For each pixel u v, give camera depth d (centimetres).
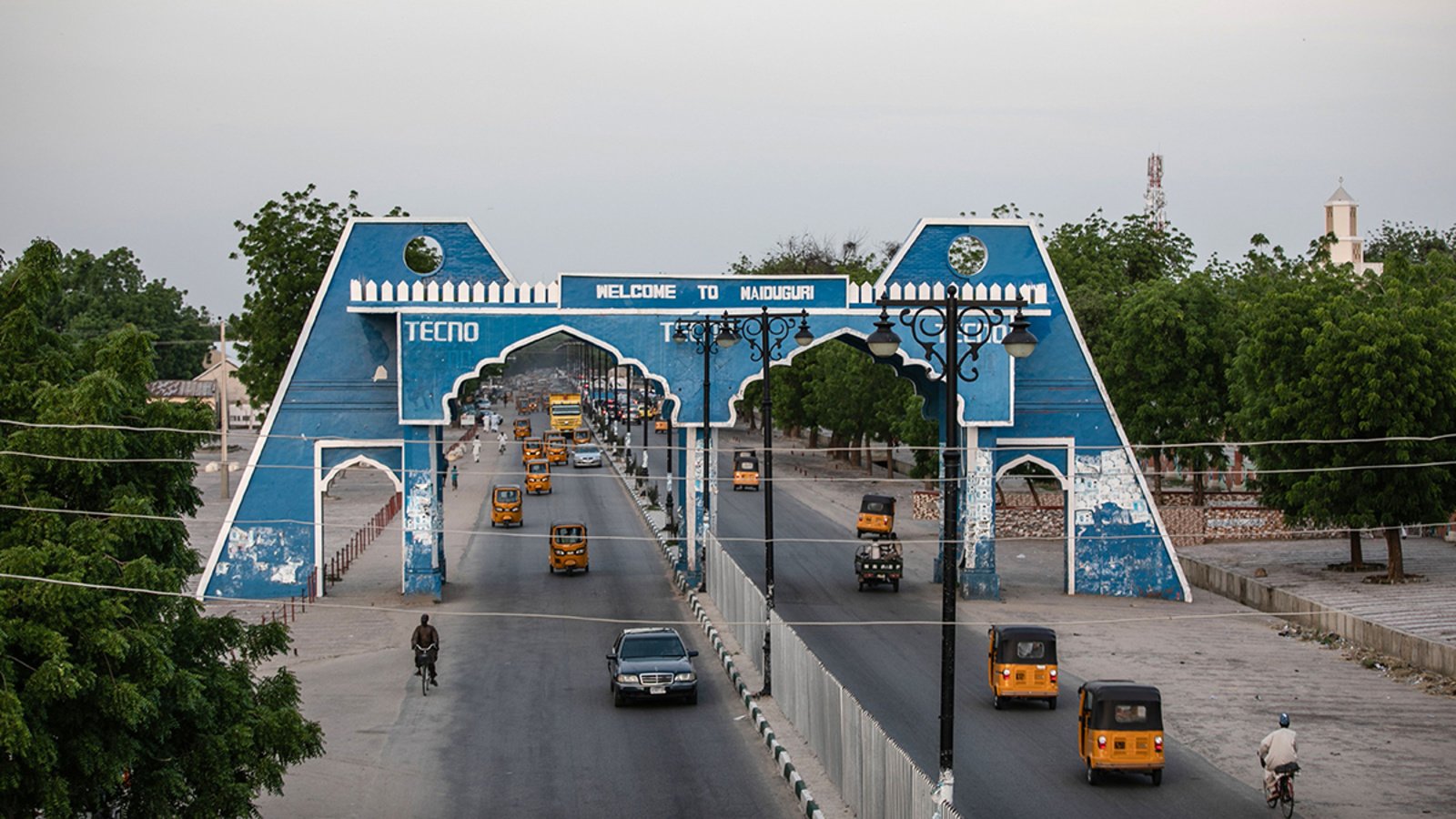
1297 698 3038
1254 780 2423
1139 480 4406
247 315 6750
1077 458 4419
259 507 4256
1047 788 2355
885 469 8875
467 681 3234
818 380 8300
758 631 3266
